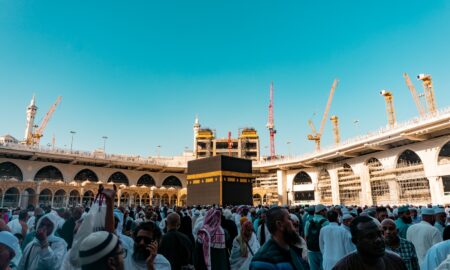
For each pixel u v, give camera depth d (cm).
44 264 441
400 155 4428
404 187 4312
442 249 356
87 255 188
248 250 560
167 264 405
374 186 4791
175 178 7025
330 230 582
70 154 5206
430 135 3816
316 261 706
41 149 4928
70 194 5422
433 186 3791
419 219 959
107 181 6016
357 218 269
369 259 253
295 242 292
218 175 4188
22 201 4459
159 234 415
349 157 5262
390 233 471
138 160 6006
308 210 913
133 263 383
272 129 10662
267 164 6588
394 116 6288
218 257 559
